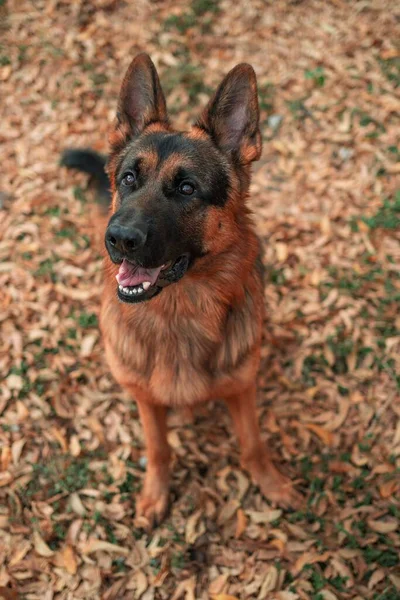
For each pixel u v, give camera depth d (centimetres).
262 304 138
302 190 191
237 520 140
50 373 159
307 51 221
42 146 201
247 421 137
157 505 141
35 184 192
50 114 207
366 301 170
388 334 164
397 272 174
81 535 138
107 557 136
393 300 168
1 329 166
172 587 133
